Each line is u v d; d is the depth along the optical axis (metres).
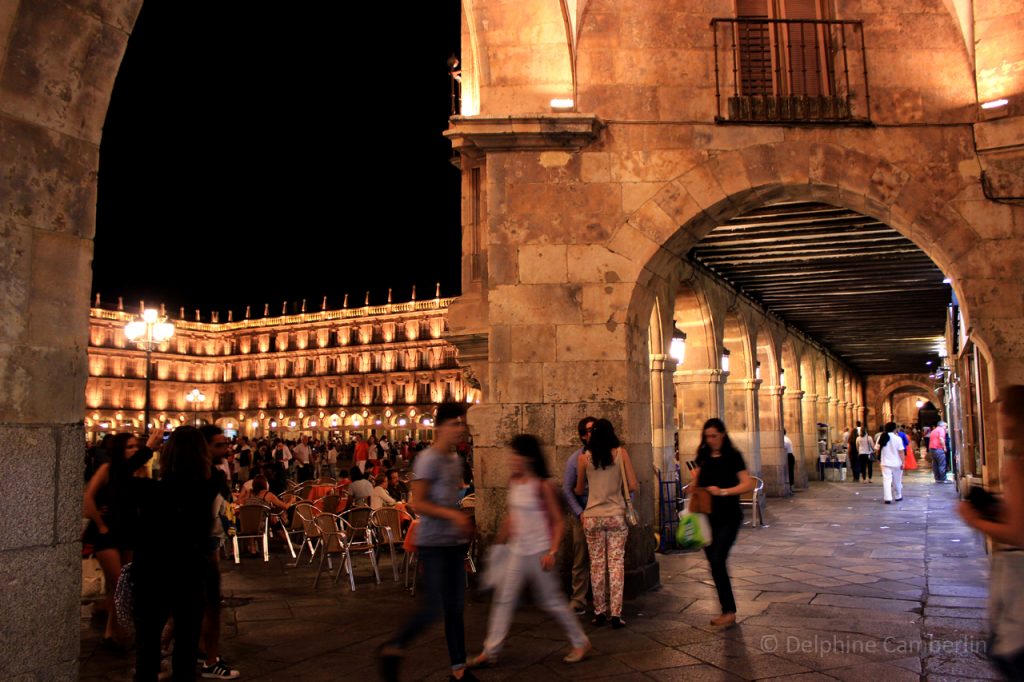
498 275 7.91
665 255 8.09
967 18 7.85
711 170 7.85
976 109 7.75
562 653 5.68
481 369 9.28
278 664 5.55
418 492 4.75
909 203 7.70
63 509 3.22
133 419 84.88
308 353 88.38
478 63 8.05
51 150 3.26
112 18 3.44
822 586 7.86
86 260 3.39
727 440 6.54
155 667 4.29
